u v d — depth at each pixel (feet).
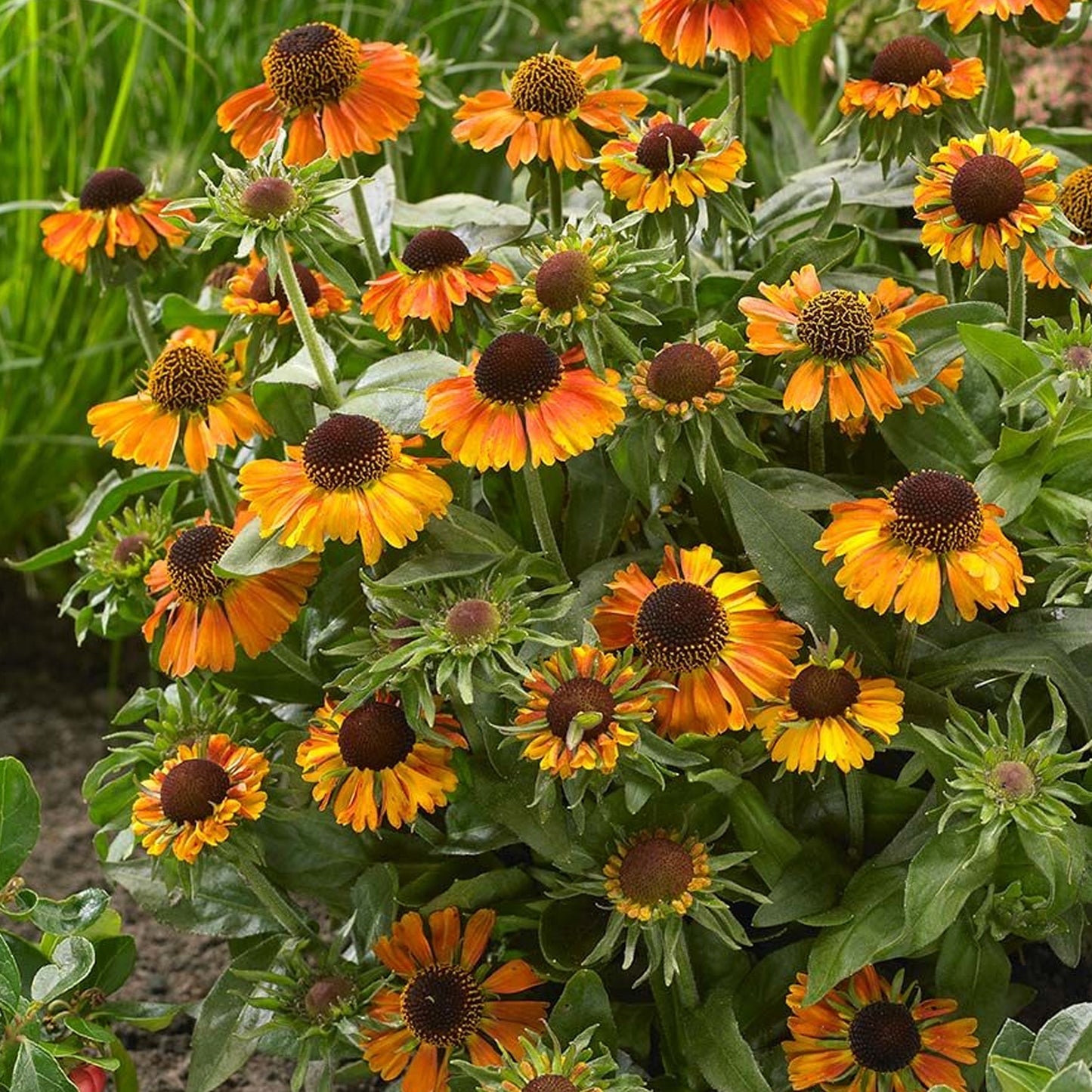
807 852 3.29
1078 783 3.31
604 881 3.25
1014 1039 3.15
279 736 3.45
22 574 5.04
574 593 3.22
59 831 4.25
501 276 3.39
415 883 3.41
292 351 3.51
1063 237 3.27
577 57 4.95
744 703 3.22
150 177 4.44
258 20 4.78
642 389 3.23
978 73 3.43
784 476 3.34
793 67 4.10
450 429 3.21
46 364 4.61
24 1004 3.32
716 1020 3.29
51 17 4.55
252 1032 3.36
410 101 3.49
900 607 3.14
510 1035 3.34
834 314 3.21
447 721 3.28
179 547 3.35
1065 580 3.24
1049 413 3.34
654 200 3.31
